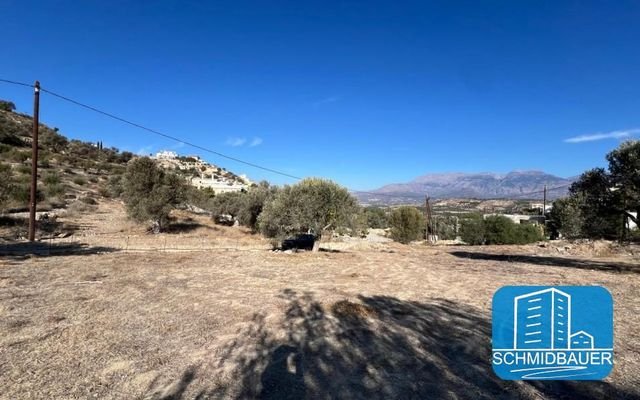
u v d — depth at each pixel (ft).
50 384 14.35
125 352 17.80
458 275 44.19
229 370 16.12
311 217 61.87
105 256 50.83
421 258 64.28
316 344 19.44
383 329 22.16
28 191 106.52
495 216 142.51
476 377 15.99
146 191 92.68
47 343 18.61
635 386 15.25
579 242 84.38
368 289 34.50
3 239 63.77
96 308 25.18
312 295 30.73
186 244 73.97
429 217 152.97
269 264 49.73
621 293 32.76
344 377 15.70
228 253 60.49
